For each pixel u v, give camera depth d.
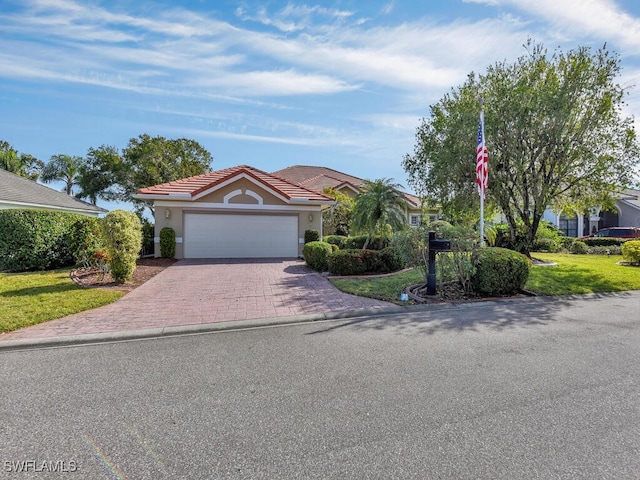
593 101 12.18
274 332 5.54
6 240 10.99
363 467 2.40
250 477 2.31
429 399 3.34
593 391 3.52
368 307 6.95
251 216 15.52
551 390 3.54
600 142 12.34
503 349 4.71
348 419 3.00
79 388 3.58
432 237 7.94
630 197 26.50
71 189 35.88
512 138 12.70
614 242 21.03
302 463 2.45
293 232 15.99
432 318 6.34
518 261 8.12
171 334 5.46
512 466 2.41
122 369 4.07
